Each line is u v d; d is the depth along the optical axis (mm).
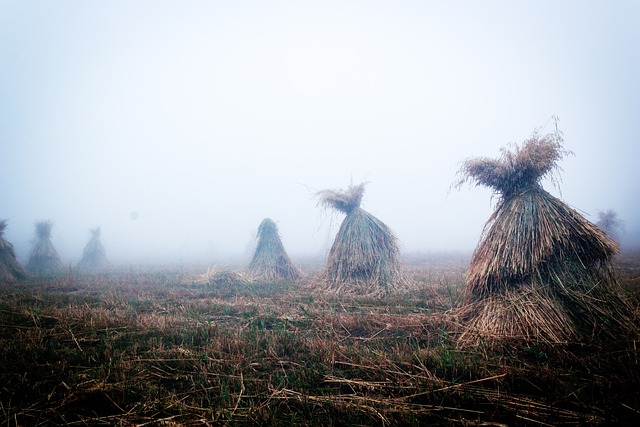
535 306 4707
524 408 2766
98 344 4715
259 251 14328
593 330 4230
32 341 4555
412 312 6492
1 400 3027
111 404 3025
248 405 3010
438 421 2684
